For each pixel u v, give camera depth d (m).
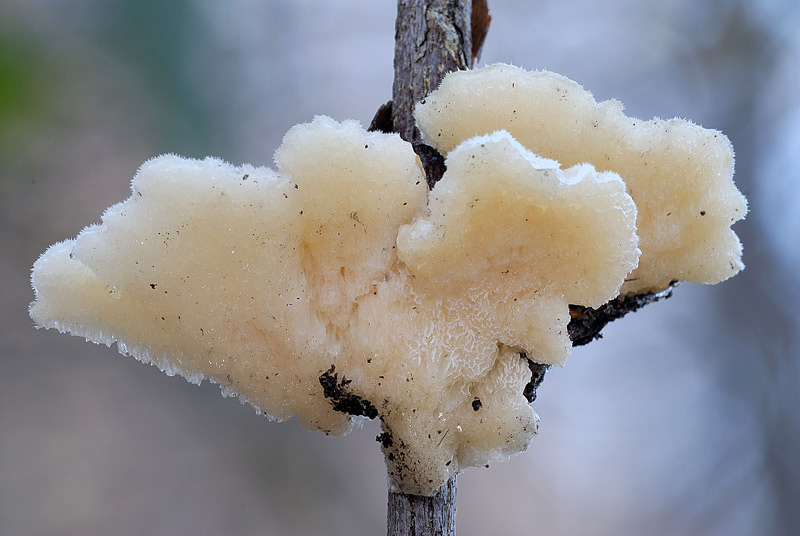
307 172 0.22
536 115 0.22
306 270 0.22
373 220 0.22
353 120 0.22
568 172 0.22
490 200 0.22
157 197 0.22
